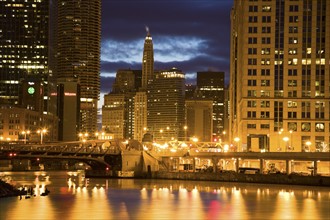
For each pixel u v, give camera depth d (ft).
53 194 581.12
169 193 602.44
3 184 566.36
